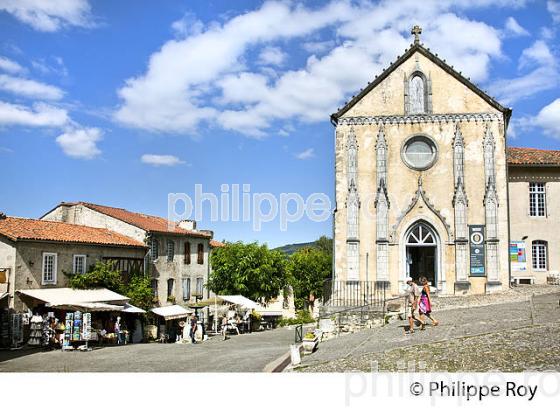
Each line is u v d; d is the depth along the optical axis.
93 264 37.19
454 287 31.47
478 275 31.44
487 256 31.50
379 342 20.70
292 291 66.88
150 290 39.91
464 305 27.81
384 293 31.31
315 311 62.16
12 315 29.11
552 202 36.41
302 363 19.28
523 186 36.69
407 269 32.44
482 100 32.66
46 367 21.73
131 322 37.66
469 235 31.81
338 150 33.25
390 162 32.81
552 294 28.56
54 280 33.81
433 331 20.92
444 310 27.19
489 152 32.22
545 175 36.66
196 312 40.47
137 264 41.81
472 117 32.56
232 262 49.06
